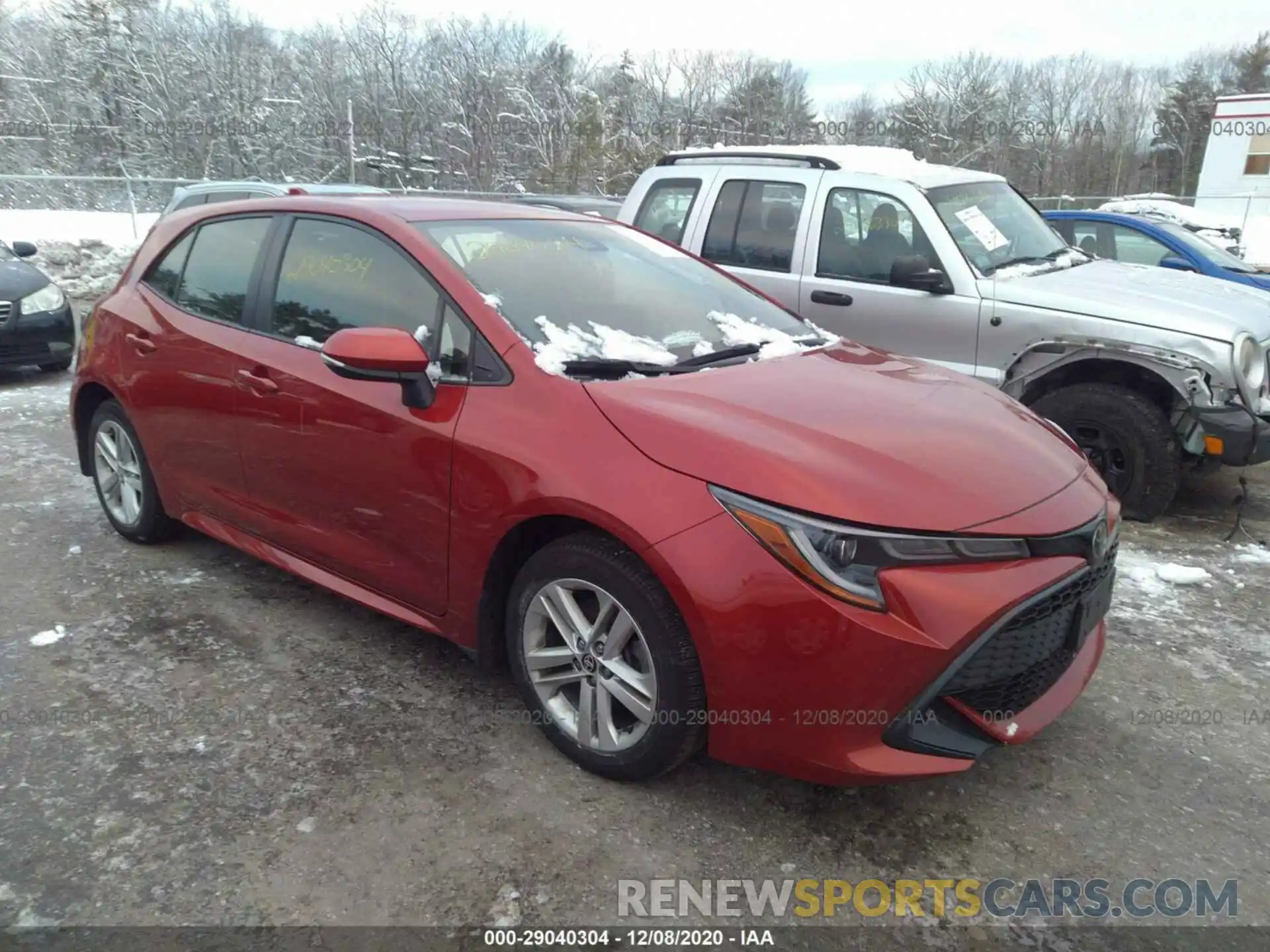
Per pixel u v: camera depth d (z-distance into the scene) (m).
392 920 2.28
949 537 2.40
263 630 3.71
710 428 2.60
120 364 4.23
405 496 3.08
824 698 2.36
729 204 6.27
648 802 2.74
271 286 3.67
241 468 3.72
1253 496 5.73
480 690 3.30
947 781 2.90
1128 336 4.92
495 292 3.14
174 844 2.50
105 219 16.28
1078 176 42.81
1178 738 3.17
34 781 2.75
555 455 2.71
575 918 2.31
